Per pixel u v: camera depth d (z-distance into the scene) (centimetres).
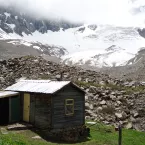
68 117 3125
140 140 3322
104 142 3048
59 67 7031
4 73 6041
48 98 3019
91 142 2997
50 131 2964
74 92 3195
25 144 2328
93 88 4925
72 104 3175
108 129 3497
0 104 3319
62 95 3080
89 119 3872
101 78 6544
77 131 3155
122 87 5553
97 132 3372
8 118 3309
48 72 6362
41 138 2858
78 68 7506
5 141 2002
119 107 4341
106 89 5125
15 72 6238
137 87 5750
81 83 5319
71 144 2847
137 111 4253
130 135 3447
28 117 3297
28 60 7194
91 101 4428
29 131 3030
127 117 4094
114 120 3950
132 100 4606
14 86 3612
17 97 3394
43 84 3328
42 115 3083
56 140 2938
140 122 3994
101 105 4331
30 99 3262
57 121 3023
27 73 6169
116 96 4681
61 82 3189
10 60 6981
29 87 3372
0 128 3030
